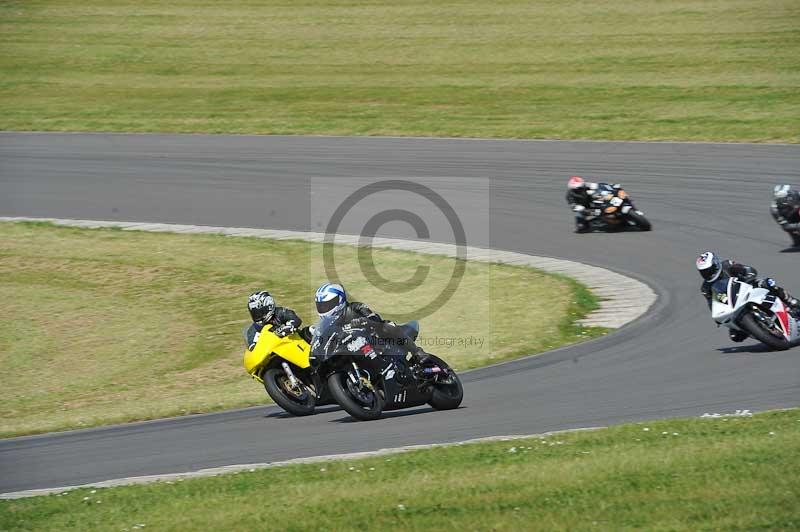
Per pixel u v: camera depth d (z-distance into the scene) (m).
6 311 70.50
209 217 91.38
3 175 109.81
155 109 136.50
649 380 42.81
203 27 174.12
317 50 161.12
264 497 28.41
